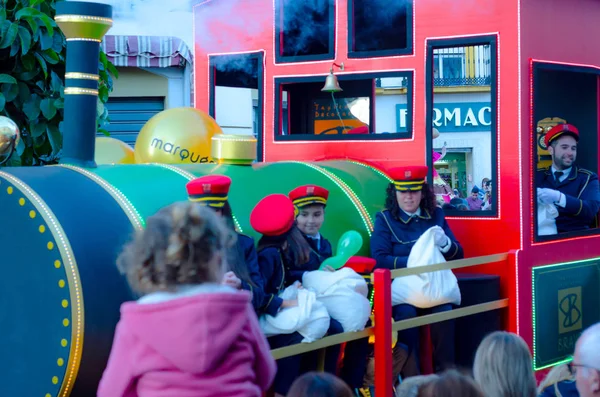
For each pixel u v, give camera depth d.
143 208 4.05
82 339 3.68
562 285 5.82
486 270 5.58
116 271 3.78
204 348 2.50
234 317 2.59
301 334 4.04
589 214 6.29
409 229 5.09
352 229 5.00
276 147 6.02
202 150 5.37
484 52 13.14
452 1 5.58
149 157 5.38
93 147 4.49
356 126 7.12
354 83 7.11
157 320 2.52
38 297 3.78
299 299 4.05
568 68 5.93
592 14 6.25
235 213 4.41
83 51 4.45
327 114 7.13
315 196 4.47
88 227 3.81
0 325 3.93
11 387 3.89
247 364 2.65
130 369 2.54
